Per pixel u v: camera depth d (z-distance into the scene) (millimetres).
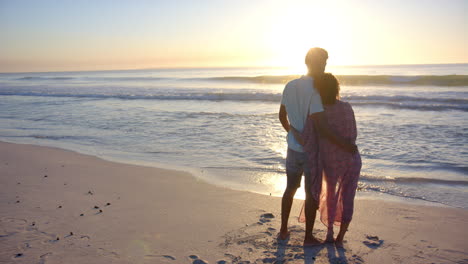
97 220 3434
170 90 23250
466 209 3799
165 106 14320
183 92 21062
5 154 6602
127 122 10281
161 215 3582
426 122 9523
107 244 2904
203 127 9352
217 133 8516
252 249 2822
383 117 10594
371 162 5840
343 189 2811
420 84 21734
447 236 3107
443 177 4984
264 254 2740
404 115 10961
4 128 9664
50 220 3424
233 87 25641
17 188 4520
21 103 16234
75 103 15797
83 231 3168
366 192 4449
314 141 2688
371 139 7523
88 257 2674
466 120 9734
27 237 3027
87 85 33125
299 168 2826
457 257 2707
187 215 3582
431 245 2924
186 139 7863
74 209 3744
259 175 5168
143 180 4910
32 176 5113
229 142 7520
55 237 3033
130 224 3336
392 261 2641
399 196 4281
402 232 3199
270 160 6031
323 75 2629
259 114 11602
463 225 3359
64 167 5633
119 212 3662
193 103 15406
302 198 4137
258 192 4406
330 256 2707
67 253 2736
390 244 2941
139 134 8484
